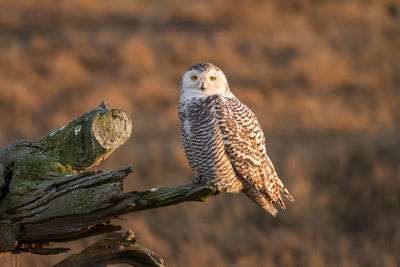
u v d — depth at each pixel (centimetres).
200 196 495
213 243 1159
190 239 1161
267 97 2134
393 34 2798
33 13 3011
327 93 2173
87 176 450
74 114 1958
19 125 1862
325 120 1789
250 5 3095
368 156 1454
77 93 2166
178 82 2311
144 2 3228
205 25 2923
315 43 2686
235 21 2952
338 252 1128
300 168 1415
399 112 1933
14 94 2045
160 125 1797
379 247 1157
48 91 2153
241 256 1117
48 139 491
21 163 471
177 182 1352
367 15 2988
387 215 1264
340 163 1427
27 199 456
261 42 2703
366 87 2192
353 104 2030
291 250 1136
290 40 2703
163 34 2794
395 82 2255
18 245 481
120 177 441
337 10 3064
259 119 1855
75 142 486
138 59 2444
